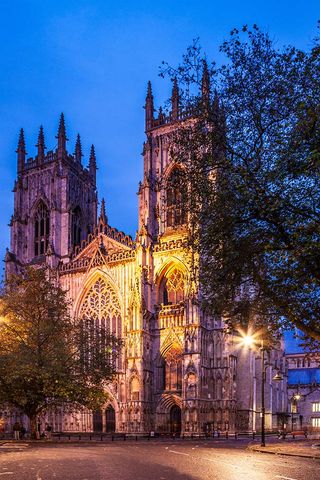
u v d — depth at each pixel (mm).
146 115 116688
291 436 105000
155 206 110062
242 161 34469
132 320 99688
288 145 31953
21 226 128125
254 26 35938
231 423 92188
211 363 95125
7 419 107500
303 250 29641
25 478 25266
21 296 75938
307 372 160875
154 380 99562
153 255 104938
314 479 25078
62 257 119188
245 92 35125
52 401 78312
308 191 31484
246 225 33312
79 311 110750
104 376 77312
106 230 113312
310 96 31828
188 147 38062
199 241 36312
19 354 70688
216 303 37562
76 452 47375
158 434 93625
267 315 38688
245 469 30078
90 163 138250
